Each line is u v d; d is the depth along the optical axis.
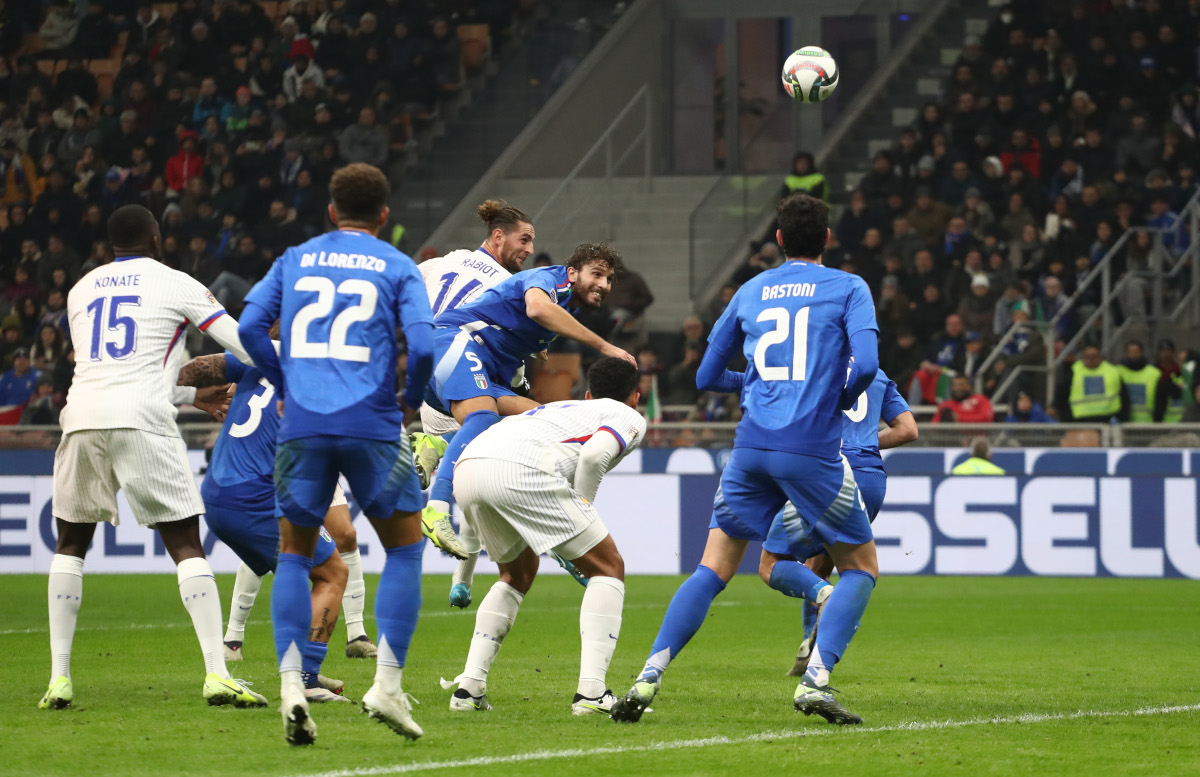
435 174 76.62
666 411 55.66
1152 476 47.00
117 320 20.30
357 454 16.88
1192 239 61.91
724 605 41.00
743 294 20.25
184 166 71.88
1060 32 69.62
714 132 78.06
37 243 70.94
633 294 63.34
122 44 80.06
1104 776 16.02
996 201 64.38
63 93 76.25
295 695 16.47
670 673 25.77
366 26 76.81
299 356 17.06
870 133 76.06
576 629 33.81
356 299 17.11
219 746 17.11
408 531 17.36
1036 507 47.69
